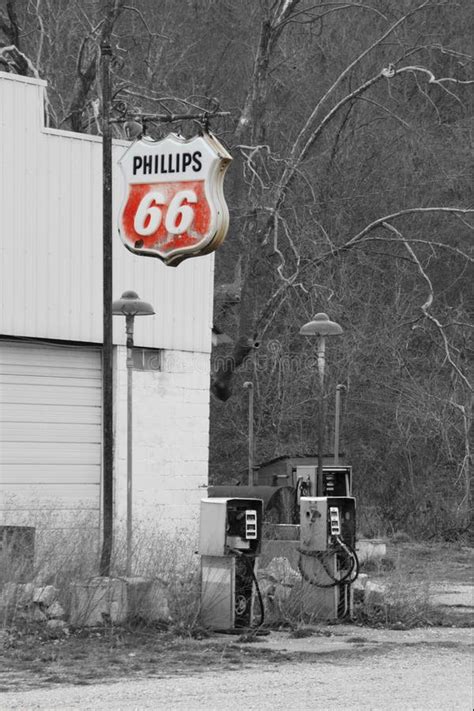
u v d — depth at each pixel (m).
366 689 13.28
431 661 15.73
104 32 41.00
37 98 24.80
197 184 20.02
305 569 19.52
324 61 52.28
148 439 26.42
